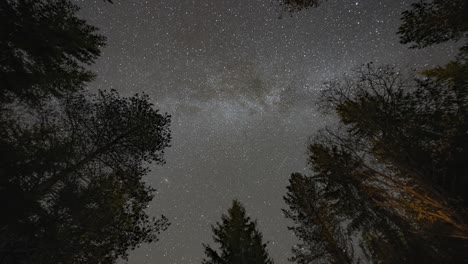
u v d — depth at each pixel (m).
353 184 11.19
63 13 6.52
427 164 8.85
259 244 11.59
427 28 6.96
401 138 9.27
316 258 11.89
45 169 6.68
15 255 5.21
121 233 7.62
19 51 5.92
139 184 8.45
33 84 6.57
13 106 6.55
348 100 10.24
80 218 6.70
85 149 7.58
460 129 8.61
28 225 5.60
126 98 8.27
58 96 7.46
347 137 10.77
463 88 7.93
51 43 6.35
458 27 6.64
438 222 8.66
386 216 10.94
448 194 8.16
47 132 7.21
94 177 7.48
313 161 12.01
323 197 12.58
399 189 9.20
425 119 9.15
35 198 5.82
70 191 6.75
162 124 8.87
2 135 6.27
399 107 9.44
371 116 9.65
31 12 5.70
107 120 7.84
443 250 9.10
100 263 7.19
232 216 12.66
